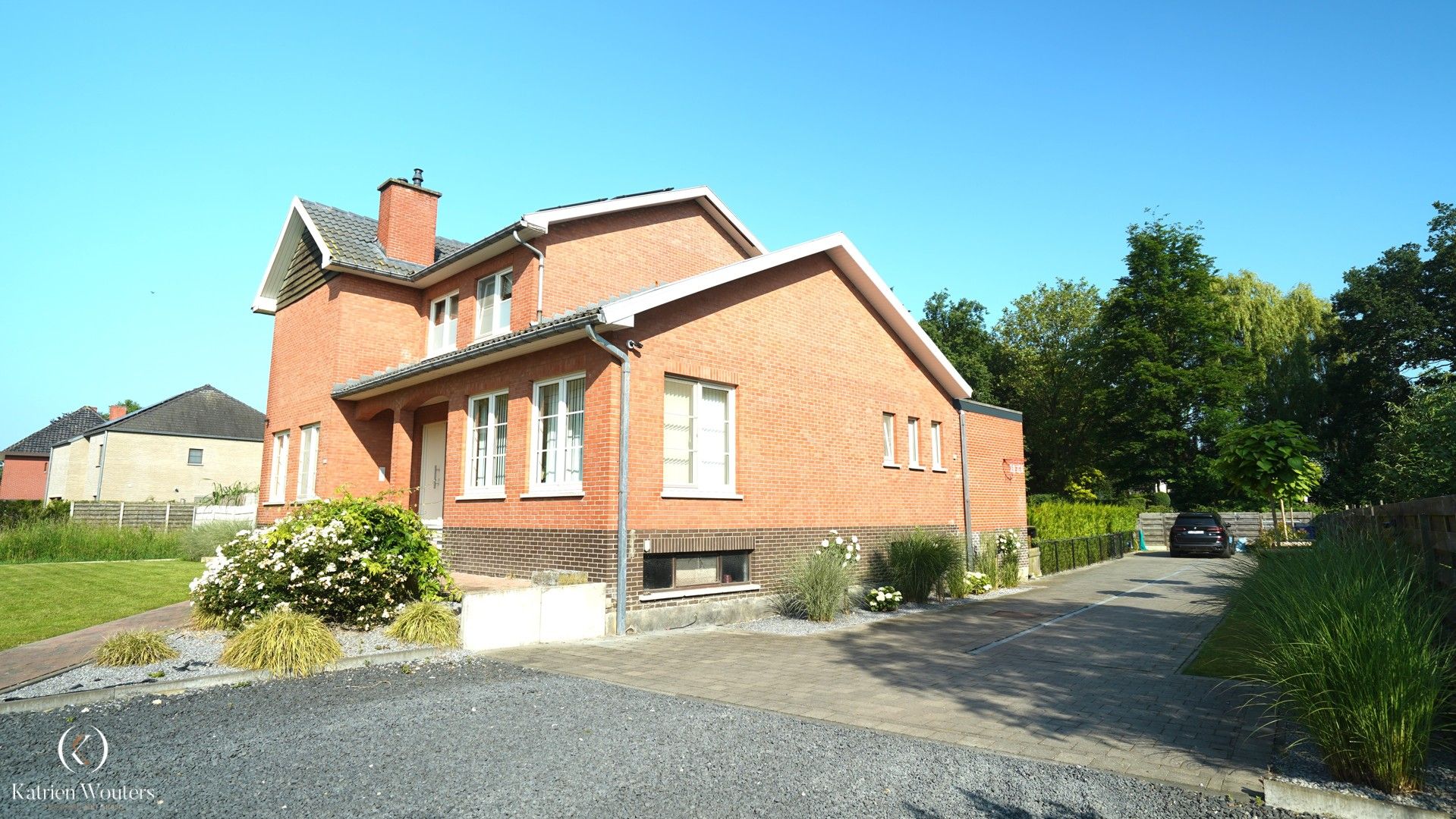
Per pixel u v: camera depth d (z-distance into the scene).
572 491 11.62
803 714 6.63
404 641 8.96
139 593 13.12
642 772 5.07
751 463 13.04
